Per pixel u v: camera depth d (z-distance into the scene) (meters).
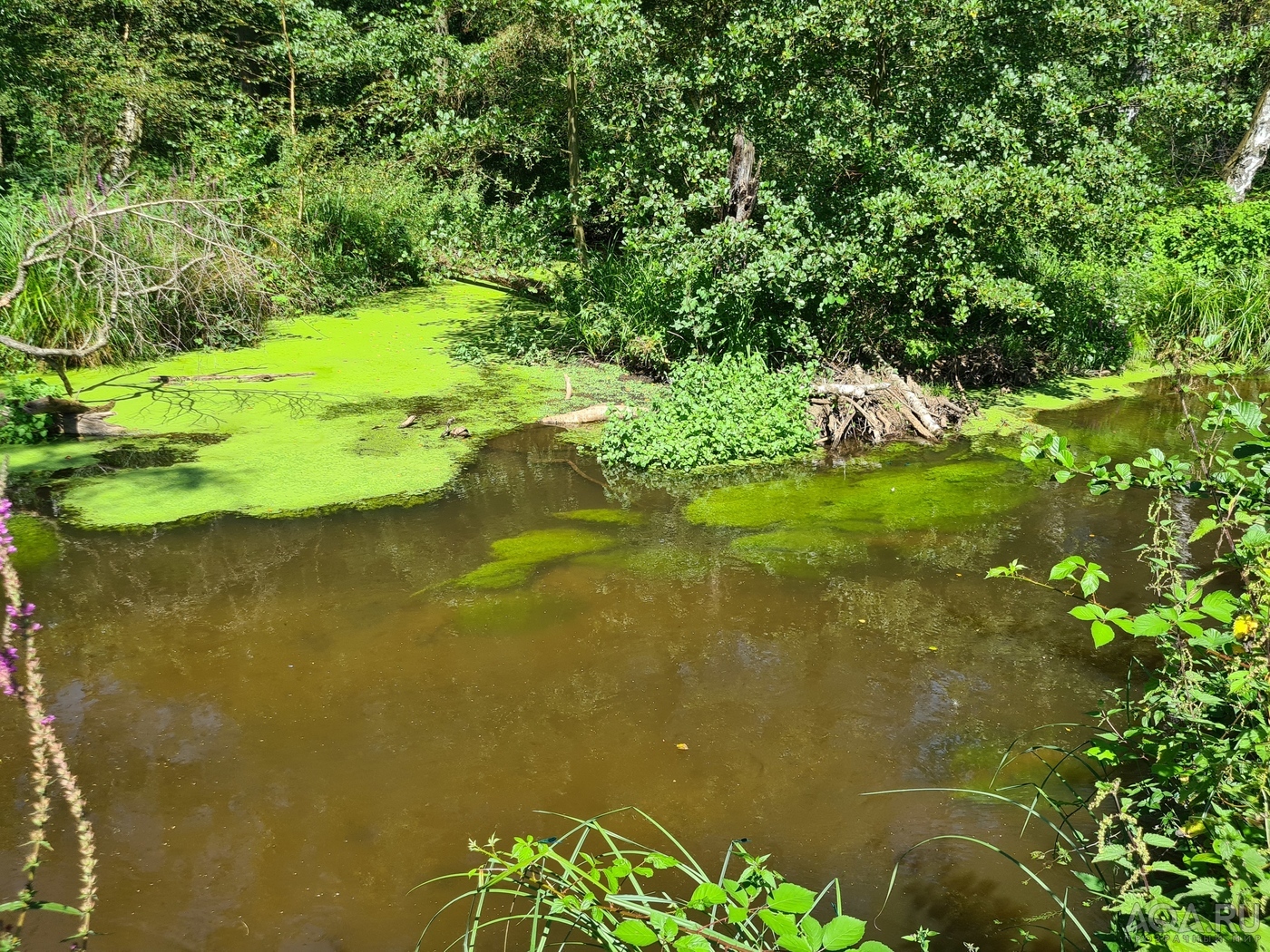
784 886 1.82
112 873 3.29
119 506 6.43
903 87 8.84
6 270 8.96
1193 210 13.11
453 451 7.61
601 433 8.11
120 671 4.55
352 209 13.13
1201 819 2.36
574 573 5.62
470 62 11.49
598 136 11.22
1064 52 8.95
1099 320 10.66
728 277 8.29
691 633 4.97
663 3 9.82
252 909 3.14
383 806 3.64
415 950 2.98
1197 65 8.73
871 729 4.15
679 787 3.77
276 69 16.47
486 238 10.89
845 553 5.95
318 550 5.86
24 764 3.88
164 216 9.89
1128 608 5.16
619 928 1.95
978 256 8.96
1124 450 7.88
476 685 4.47
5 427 7.51
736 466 7.55
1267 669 2.38
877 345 9.15
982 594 5.41
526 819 3.58
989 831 3.51
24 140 13.66
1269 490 2.90
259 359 9.84
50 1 14.11
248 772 3.83
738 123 9.08
